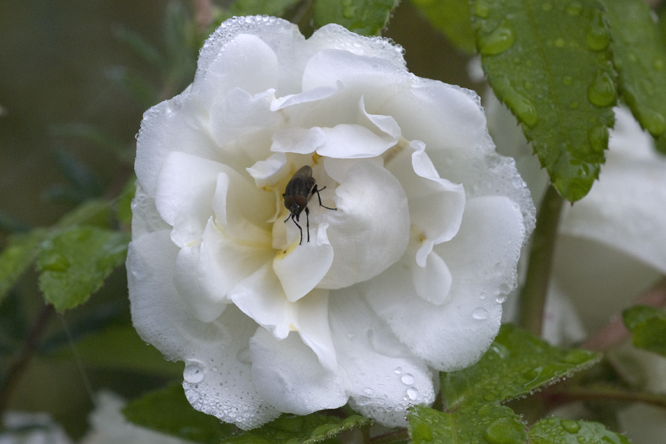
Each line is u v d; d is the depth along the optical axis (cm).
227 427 43
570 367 39
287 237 39
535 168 42
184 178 38
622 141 46
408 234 38
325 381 38
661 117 40
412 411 38
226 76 37
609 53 39
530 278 43
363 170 38
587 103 39
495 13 39
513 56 39
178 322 38
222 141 38
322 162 39
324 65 37
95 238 42
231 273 38
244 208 39
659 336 41
